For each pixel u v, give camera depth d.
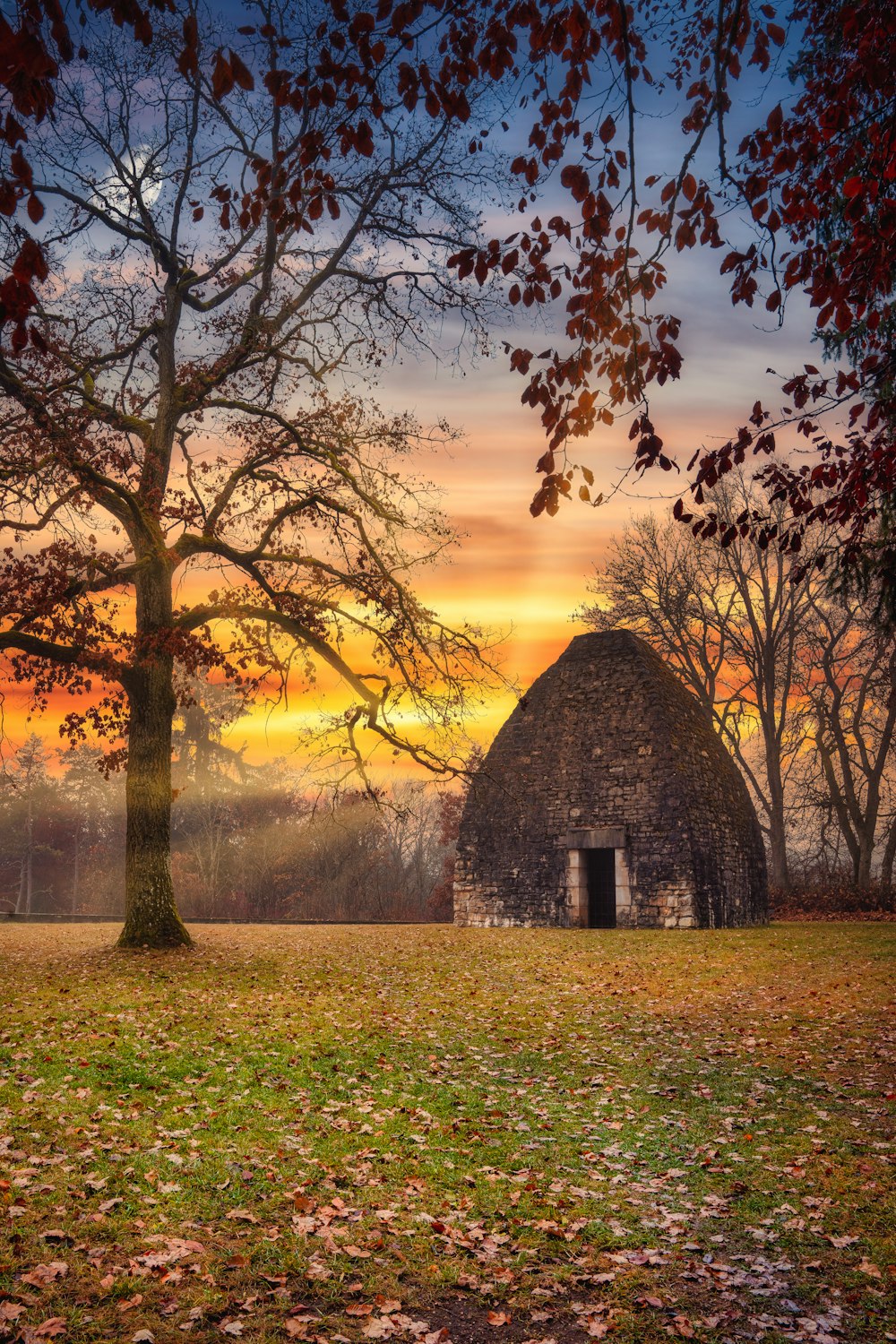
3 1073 8.36
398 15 5.12
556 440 6.20
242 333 18.47
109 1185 6.00
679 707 28.27
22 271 4.14
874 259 6.10
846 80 5.72
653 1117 8.27
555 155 5.86
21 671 17.80
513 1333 4.67
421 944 20.41
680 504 7.23
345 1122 7.72
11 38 3.78
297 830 50.78
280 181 5.70
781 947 19.62
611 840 26.03
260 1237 5.46
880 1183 6.64
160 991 13.07
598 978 15.93
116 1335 4.33
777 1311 4.95
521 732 28.52
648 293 6.00
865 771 35.97
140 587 18.89
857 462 7.23
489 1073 9.62
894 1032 11.27
